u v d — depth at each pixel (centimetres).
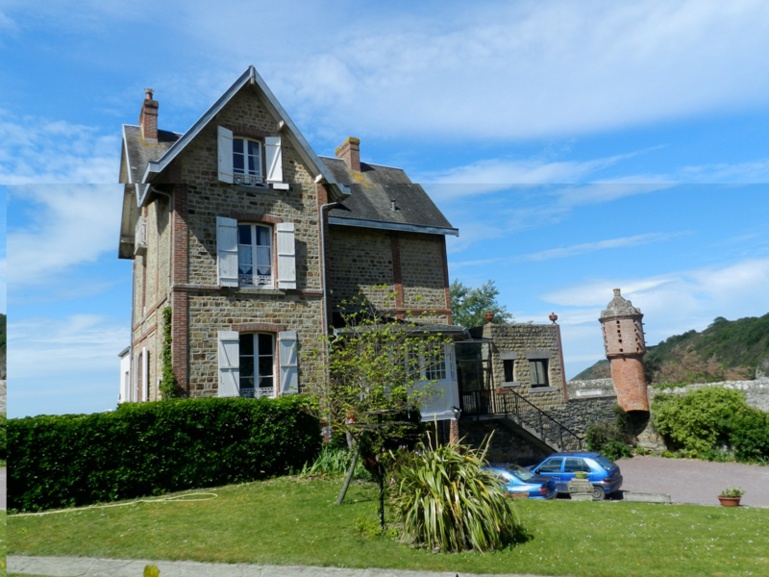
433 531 766
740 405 1675
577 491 1239
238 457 1213
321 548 775
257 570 705
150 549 780
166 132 1653
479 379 1877
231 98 1470
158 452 1141
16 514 990
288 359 1431
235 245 1423
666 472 1516
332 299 1678
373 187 2027
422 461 859
